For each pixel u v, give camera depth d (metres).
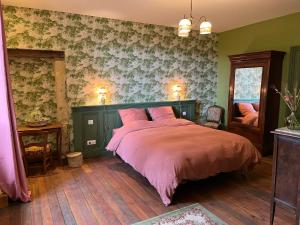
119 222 2.45
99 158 4.60
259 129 4.60
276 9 4.07
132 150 3.56
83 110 4.45
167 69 5.41
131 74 5.00
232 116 5.25
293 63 4.35
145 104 5.14
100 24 4.55
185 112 5.70
